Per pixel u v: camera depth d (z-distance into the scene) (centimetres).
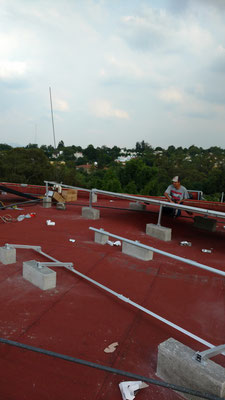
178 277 486
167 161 10238
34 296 389
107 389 241
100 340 304
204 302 404
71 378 250
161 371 252
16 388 235
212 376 215
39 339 298
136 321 346
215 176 7719
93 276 468
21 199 1253
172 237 737
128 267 516
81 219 880
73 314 351
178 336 320
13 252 496
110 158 15575
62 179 5769
